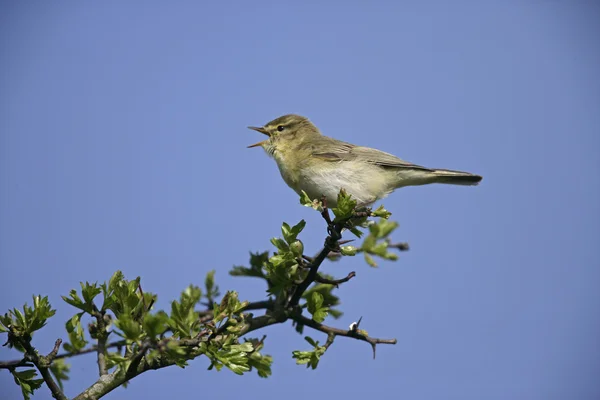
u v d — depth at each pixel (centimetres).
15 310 732
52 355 735
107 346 840
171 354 695
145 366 730
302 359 859
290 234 888
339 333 919
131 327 691
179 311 704
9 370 750
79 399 706
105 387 722
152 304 768
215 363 711
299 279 945
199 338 728
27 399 759
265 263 922
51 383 734
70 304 763
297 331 986
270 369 865
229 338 731
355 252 867
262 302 966
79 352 825
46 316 729
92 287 760
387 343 922
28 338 723
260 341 890
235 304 741
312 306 912
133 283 764
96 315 769
